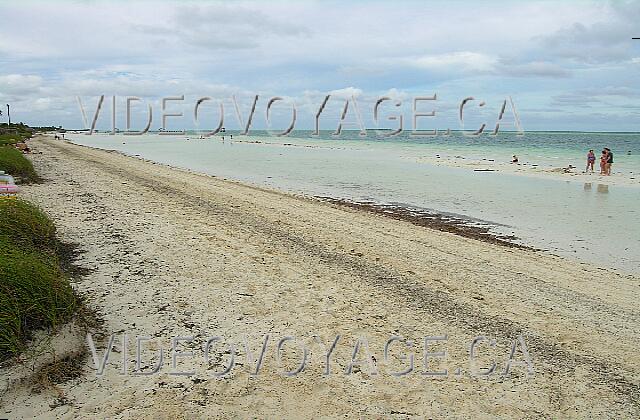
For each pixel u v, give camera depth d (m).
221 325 5.81
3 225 7.57
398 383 4.73
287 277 7.59
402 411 4.29
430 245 10.06
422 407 4.35
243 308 6.32
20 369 4.45
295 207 13.88
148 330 5.57
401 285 7.48
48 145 43.38
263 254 8.77
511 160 33.66
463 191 18.66
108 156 32.19
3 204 8.23
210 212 12.52
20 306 4.88
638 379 4.95
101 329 5.51
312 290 7.07
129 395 4.34
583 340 5.78
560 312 6.61
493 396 4.56
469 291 7.33
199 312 6.14
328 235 10.52
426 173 24.94
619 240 11.05
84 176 19.12
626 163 32.41
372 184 20.55
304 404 4.34
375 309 6.49
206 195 15.40
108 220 10.88
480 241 10.65
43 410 4.05
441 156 38.03
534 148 51.22
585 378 4.93
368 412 4.25
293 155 38.88
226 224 11.13
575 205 15.67
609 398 4.59
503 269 8.55
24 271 5.20
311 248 9.38
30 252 6.88
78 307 5.76
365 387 4.64
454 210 14.70
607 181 21.80
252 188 17.62
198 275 7.47
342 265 8.37
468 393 4.60
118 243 8.99
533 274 8.32
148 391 4.42
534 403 4.47
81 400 4.22
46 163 23.95
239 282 7.26
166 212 12.22
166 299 6.47
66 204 12.55
